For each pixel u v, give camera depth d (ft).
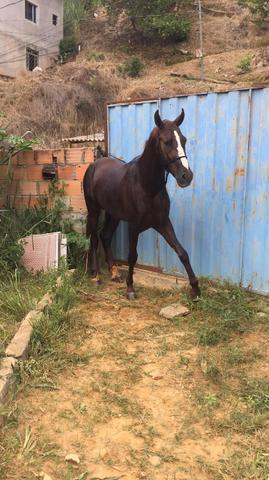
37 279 17.49
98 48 98.32
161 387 10.96
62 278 16.63
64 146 41.14
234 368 11.69
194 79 70.44
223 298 15.69
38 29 90.22
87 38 102.73
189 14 101.09
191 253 17.79
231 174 16.12
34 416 9.83
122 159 19.75
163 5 95.25
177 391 10.79
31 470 8.28
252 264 16.06
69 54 98.84
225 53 80.94
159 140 14.26
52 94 60.95
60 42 98.53
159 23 92.79
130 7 96.17
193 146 17.04
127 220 16.87
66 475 8.16
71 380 11.21
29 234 19.74
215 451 8.77
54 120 57.88
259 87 14.92
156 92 64.03
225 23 95.76
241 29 92.38
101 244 20.75
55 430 9.39
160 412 10.00
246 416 9.72
